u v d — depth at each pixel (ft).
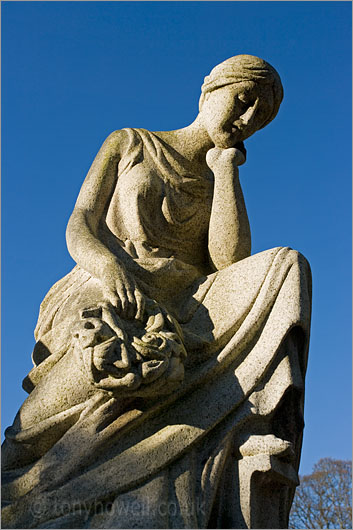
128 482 11.82
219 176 14.37
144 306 12.62
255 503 12.19
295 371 12.81
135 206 14.12
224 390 12.68
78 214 14.14
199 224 14.67
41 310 14.49
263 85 14.37
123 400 12.18
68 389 12.37
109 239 14.14
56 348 13.38
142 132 14.98
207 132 14.79
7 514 11.83
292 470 12.55
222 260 14.17
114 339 11.91
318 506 27.22
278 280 13.28
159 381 11.95
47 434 12.34
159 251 14.21
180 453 12.14
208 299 13.65
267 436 12.34
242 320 13.20
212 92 14.57
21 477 12.10
